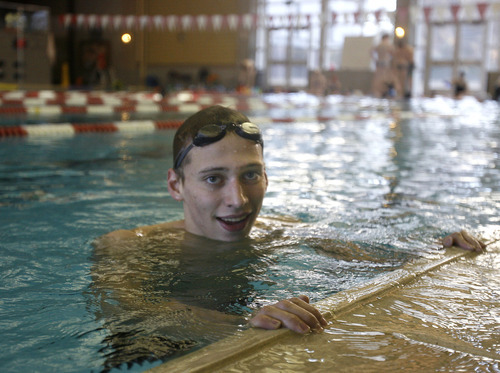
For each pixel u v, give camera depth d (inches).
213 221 66.6
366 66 722.8
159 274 57.4
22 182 117.5
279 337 41.4
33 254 65.2
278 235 74.1
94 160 152.3
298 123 301.6
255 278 56.7
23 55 686.5
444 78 726.5
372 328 43.8
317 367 36.9
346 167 148.7
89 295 51.6
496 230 82.0
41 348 40.3
